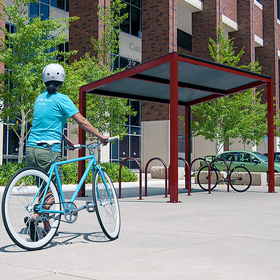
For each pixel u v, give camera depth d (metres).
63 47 26.67
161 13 27.89
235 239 5.48
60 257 4.45
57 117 5.43
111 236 5.36
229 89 14.45
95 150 22.42
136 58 32.62
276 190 15.01
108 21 21.05
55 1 27.11
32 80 16.17
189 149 15.27
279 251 4.77
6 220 4.56
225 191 14.47
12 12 17.08
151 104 29.33
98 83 11.99
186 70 11.84
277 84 41.97
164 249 4.86
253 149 36.81
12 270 3.90
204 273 3.81
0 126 18.30
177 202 10.23
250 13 36.66
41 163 5.28
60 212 5.06
